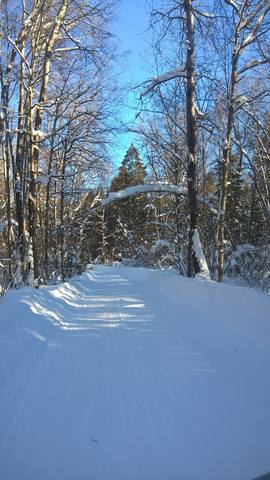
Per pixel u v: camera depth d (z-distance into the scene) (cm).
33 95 2031
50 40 1956
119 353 789
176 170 2647
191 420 507
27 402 552
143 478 390
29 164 1962
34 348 782
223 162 1933
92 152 2241
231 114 1869
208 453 434
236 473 398
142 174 4866
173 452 436
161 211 3869
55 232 2823
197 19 1794
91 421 502
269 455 431
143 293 1902
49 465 410
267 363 714
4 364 638
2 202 3186
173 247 3030
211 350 804
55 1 2109
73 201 3534
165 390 599
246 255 2712
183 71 1844
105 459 421
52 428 484
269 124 2231
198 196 2047
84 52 2058
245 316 995
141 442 455
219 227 1958
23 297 1149
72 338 917
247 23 1777
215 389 604
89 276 3366
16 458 421
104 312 1318
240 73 1833
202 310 1211
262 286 2364
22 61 1869
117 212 6462
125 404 550
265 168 2555
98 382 629
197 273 1742
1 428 479
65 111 2267
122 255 7106
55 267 2969
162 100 1905
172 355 774
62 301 1438
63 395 577
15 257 1917
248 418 512
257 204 3584
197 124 1897
